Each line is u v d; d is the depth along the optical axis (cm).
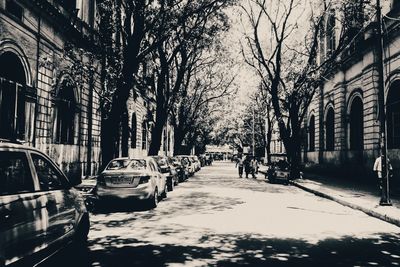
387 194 1221
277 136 5806
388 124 1945
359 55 2306
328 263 591
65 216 530
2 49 1209
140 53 1527
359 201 1343
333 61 2442
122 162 1198
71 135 1830
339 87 2667
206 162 6969
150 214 1057
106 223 914
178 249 662
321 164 3108
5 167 408
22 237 406
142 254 627
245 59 2628
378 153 2042
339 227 910
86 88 1902
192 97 3594
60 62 1622
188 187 1984
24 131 1369
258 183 2378
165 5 1470
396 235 826
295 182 2259
